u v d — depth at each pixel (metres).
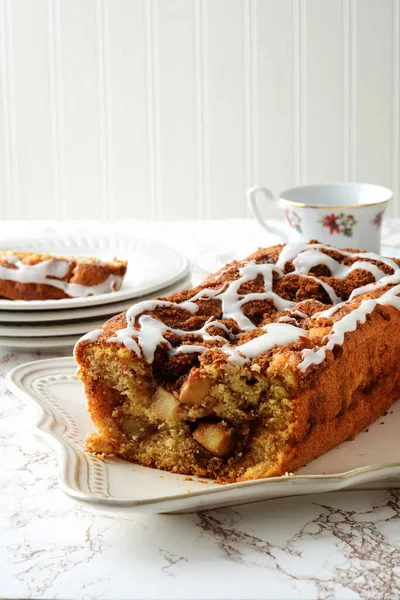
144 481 0.87
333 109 1.68
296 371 0.86
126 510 0.82
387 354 0.93
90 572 0.80
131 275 1.14
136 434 0.90
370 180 1.71
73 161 1.73
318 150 1.70
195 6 1.65
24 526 0.83
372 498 0.86
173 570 0.80
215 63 1.67
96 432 0.91
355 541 0.82
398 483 0.85
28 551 0.81
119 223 1.36
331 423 0.89
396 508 0.85
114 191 1.74
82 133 1.71
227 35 1.65
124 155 1.72
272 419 0.87
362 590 0.78
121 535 0.83
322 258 1.01
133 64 1.68
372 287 0.97
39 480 0.88
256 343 0.88
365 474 0.84
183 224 1.35
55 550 0.81
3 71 1.69
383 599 0.78
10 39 1.68
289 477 0.83
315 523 0.83
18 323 1.03
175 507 0.82
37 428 0.90
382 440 0.91
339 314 0.92
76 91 1.70
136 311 0.93
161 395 0.89
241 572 0.79
